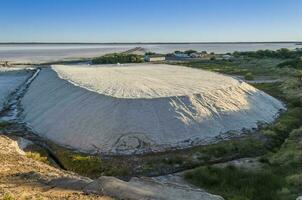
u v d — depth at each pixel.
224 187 22.64
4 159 21.64
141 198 14.64
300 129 35.00
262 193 20.77
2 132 36.50
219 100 39.38
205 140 32.69
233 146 31.12
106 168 27.31
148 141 31.42
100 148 31.02
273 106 45.72
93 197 14.17
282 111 44.94
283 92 57.50
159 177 25.70
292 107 47.53
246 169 26.17
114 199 14.18
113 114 33.97
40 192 14.60
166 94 38.03
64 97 41.41
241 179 23.66
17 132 36.75
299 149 29.23
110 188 15.47
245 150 30.66
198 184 23.81
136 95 37.47
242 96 43.41
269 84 66.81
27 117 42.78
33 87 58.09
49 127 36.53
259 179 23.02
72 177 18.45
